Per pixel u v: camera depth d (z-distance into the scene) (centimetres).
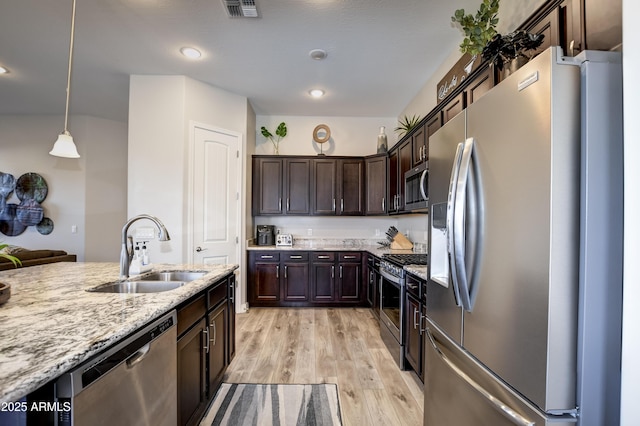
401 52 297
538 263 88
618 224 86
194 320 166
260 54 301
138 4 229
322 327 344
